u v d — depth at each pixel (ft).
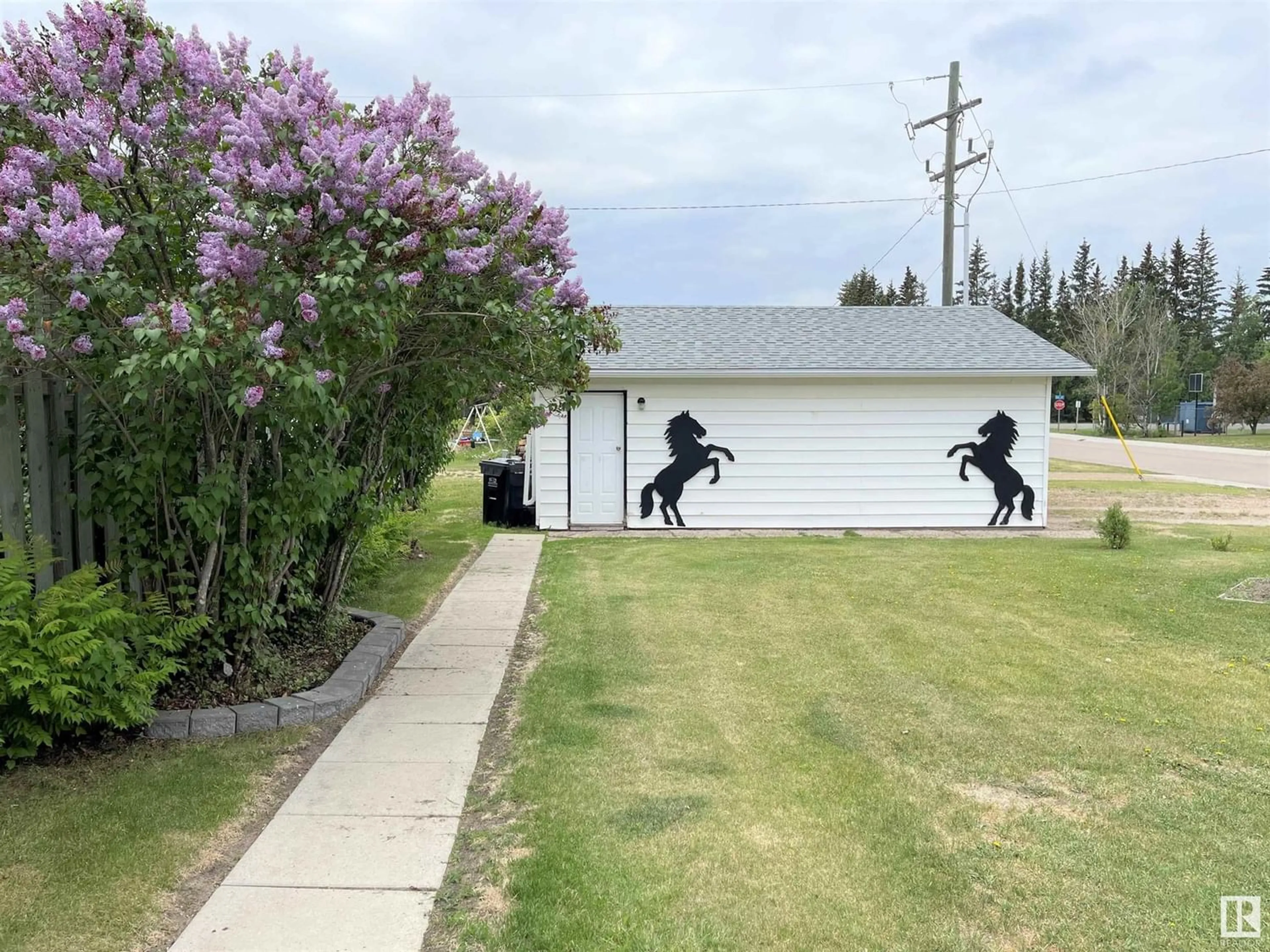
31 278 11.90
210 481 13.53
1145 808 11.42
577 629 21.09
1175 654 18.67
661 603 23.88
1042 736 13.94
